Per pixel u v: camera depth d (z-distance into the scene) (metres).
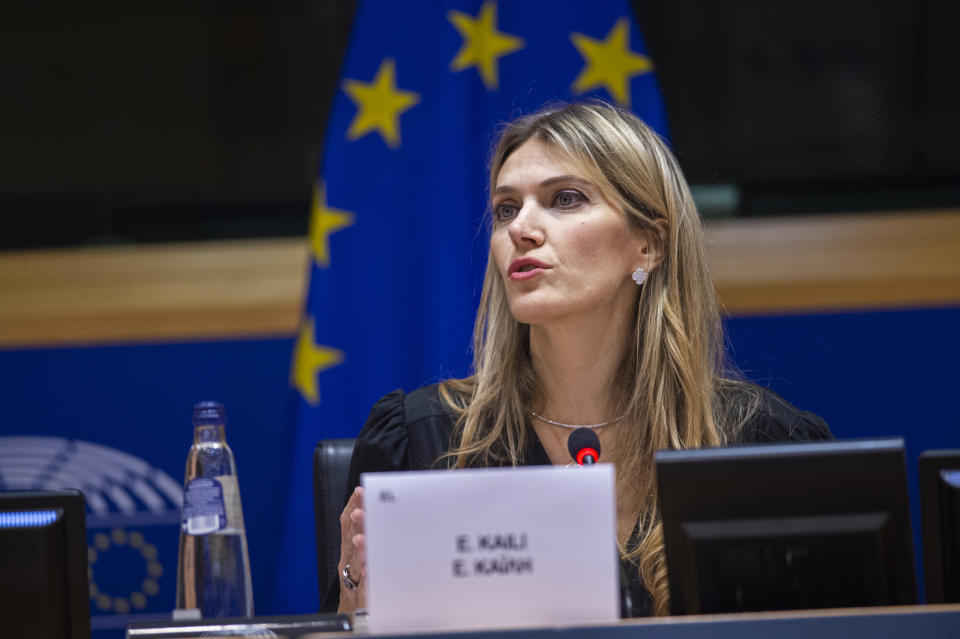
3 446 10.00
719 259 11.22
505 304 6.39
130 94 12.53
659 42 12.34
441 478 3.71
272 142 12.53
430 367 8.47
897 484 3.96
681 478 4.01
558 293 5.81
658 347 6.14
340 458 6.69
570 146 5.95
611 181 6.00
